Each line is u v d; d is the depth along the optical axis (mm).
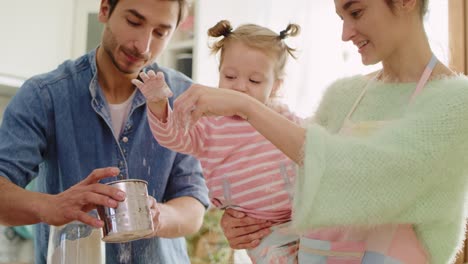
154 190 1511
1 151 1336
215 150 1233
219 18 2947
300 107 2691
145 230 1063
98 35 2793
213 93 957
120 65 1402
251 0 3008
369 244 1003
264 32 1345
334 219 878
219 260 2465
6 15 2510
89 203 1112
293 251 1179
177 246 1589
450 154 905
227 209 1236
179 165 1562
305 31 2771
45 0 2650
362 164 874
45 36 2646
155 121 1151
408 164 876
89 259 1150
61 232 1159
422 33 1034
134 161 1486
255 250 1212
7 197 1228
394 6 968
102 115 1456
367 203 873
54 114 1433
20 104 1401
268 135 932
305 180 888
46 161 1470
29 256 2562
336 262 1036
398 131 914
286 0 2877
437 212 930
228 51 1311
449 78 984
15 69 2533
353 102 1164
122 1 1347
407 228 984
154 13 1345
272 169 1212
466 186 961
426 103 949
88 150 1452
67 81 1468
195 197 1549
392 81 1087
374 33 977
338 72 2668
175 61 2949
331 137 923
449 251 974
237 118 1257
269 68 1307
